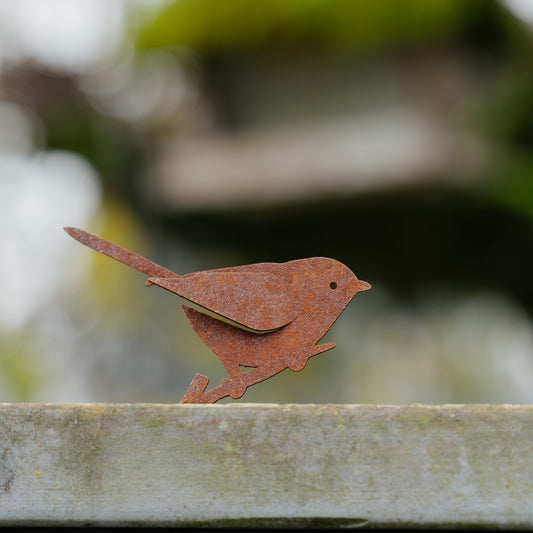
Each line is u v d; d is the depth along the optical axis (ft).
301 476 7.18
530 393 53.88
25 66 37.73
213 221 36.06
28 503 7.17
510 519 7.04
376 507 7.11
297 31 32.83
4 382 49.42
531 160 34.63
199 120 36.04
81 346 51.08
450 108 33.50
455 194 33.01
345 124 33.24
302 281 9.21
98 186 40.34
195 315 9.18
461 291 40.91
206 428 7.28
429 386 52.90
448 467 7.14
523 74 34.60
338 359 50.49
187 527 7.24
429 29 32.24
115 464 7.24
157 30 34.96
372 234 35.53
